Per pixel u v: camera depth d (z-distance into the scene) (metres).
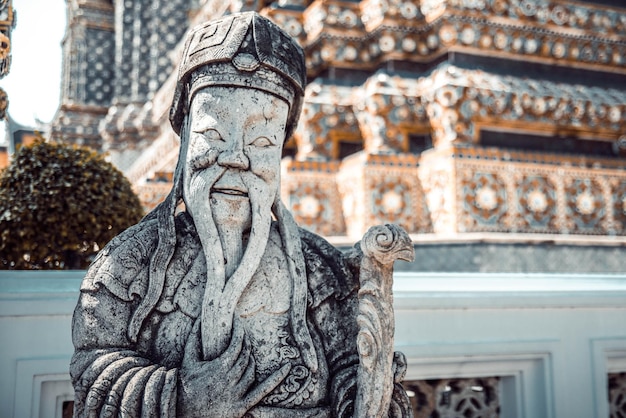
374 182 5.67
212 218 1.83
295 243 1.93
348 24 6.38
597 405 3.19
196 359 1.71
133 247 1.82
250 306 1.80
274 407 1.72
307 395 1.77
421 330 2.95
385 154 5.79
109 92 13.74
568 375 3.17
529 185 5.62
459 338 3.01
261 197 1.86
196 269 1.83
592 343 3.23
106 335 1.73
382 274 1.79
